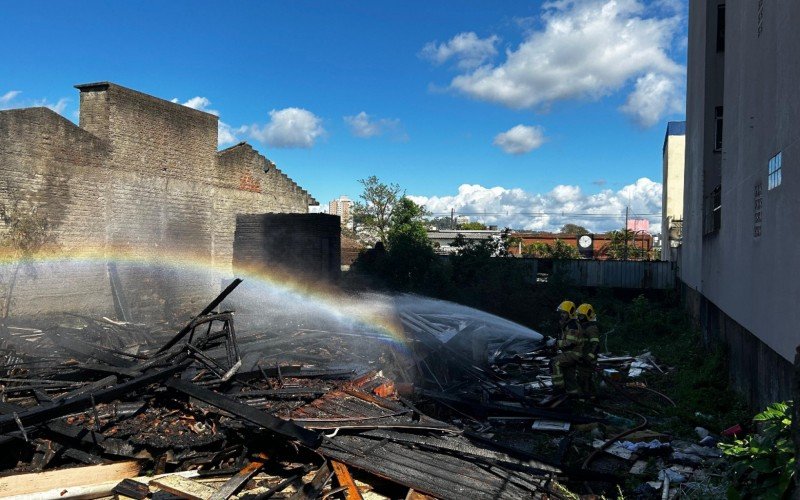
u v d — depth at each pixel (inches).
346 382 322.3
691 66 757.3
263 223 593.3
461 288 759.1
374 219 1492.4
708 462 281.7
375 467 223.6
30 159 442.9
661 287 1045.2
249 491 210.5
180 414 260.2
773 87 294.4
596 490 253.6
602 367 516.1
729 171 428.1
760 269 320.2
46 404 238.8
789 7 262.4
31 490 203.6
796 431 135.8
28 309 443.8
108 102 507.5
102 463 225.9
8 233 428.8
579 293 850.8
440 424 277.6
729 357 434.3
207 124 633.0
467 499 210.5
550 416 345.1
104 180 507.2
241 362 320.2
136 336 425.1
